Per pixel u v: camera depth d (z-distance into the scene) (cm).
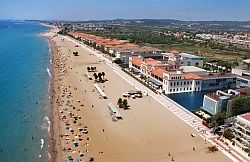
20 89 17050
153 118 12650
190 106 14700
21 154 9425
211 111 13325
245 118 10456
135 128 11488
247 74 19938
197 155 9394
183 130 11375
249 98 13075
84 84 18438
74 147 9856
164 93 17012
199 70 19825
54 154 9388
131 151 9600
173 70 18588
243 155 9450
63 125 11738
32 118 12506
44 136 10731
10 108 13712
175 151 9644
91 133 10969
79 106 14125
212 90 18025
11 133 10981
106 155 9300
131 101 15138
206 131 11300
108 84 18600
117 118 12475
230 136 10662
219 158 9231
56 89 17125
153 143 10200
